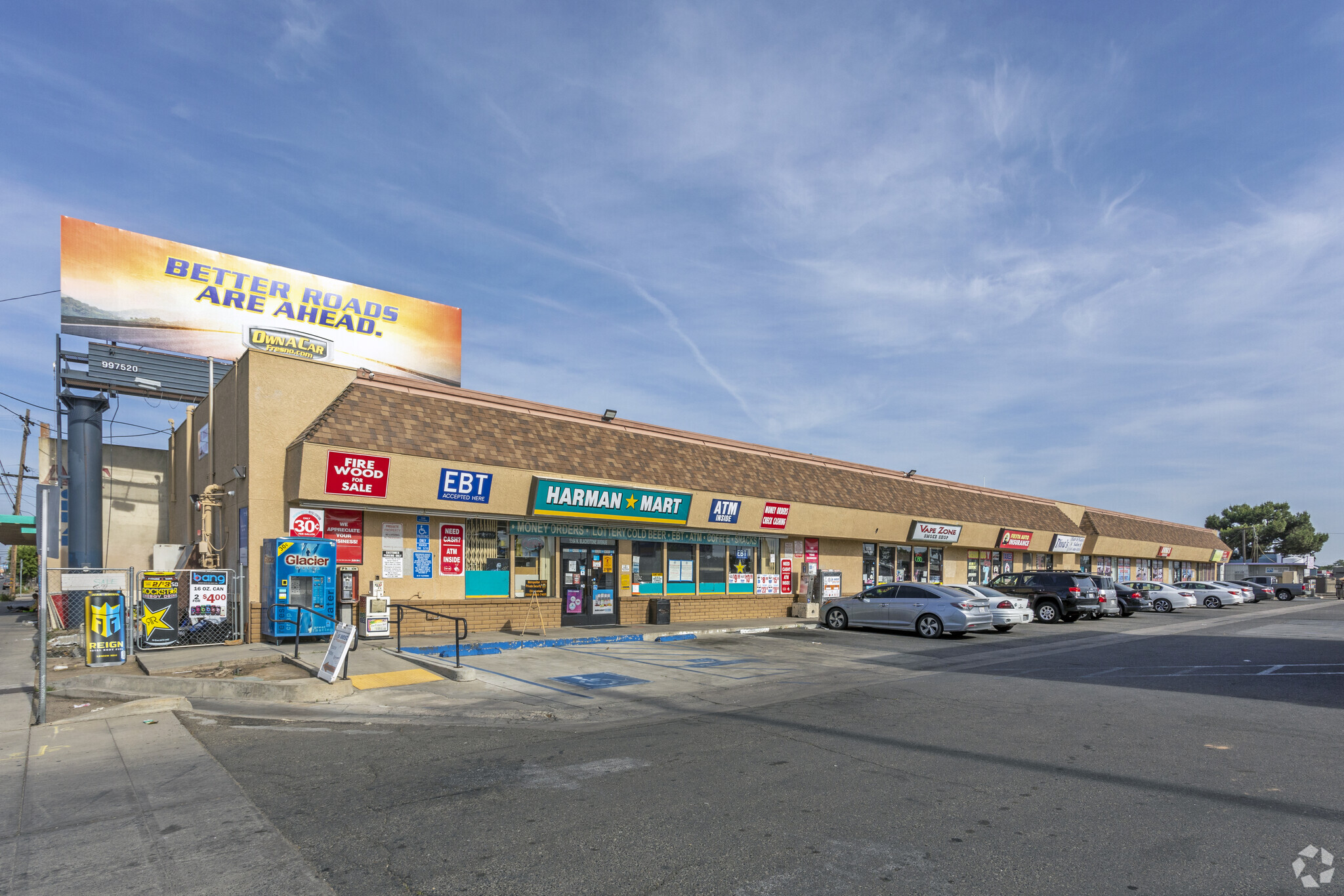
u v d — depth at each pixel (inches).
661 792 239.6
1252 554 3526.1
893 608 812.0
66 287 846.5
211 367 752.3
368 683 432.1
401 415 661.9
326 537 619.8
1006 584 1087.0
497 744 304.8
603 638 679.7
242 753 289.6
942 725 339.3
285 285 984.9
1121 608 1205.7
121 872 178.7
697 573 908.6
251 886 171.5
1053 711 373.1
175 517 927.0
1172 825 210.4
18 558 2308.1
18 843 197.2
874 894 167.2
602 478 761.6
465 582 697.0
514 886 171.2
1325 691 437.7
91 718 341.4
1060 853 190.7
